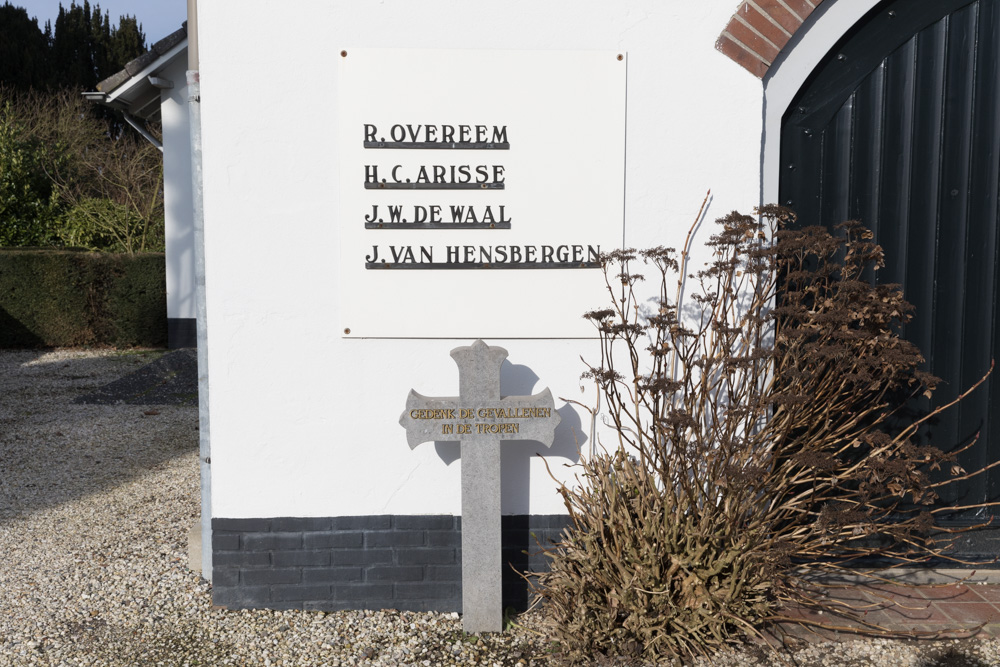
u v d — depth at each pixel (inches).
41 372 414.9
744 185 151.1
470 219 148.1
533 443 152.7
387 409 150.7
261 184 146.0
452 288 149.3
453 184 147.3
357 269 148.2
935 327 165.2
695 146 150.0
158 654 138.3
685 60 148.5
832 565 150.6
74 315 489.7
